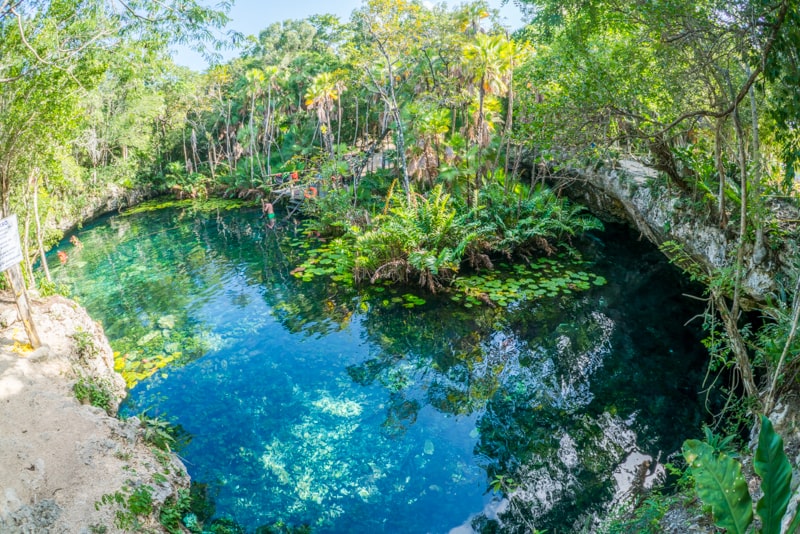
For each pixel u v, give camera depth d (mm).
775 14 4285
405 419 7055
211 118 34781
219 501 5516
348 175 21406
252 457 6262
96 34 7242
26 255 9219
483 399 7527
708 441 5219
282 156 29719
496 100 16219
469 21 18297
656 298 10773
